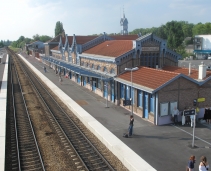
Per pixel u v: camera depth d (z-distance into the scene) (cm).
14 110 2677
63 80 4744
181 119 2147
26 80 4988
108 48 3388
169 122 2109
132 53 2706
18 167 1461
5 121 2192
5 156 1605
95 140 1850
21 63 9062
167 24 9319
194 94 2167
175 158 1479
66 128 2125
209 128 1984
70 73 4850
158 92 2011
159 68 2798
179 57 2984
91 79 3606
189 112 1565
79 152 1631
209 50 8369
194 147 1627
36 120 2364
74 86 4044
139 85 2212
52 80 4744
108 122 2161
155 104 2061
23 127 2177
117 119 2247
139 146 1652
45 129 2114
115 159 1535
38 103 3056
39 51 11381
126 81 2436
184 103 2142
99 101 2964
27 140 1877
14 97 3397
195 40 9338
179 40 8812
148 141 1736
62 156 1582
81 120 2323
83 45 4066
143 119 2233
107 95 2811
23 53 15350
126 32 6544
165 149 1603
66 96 3269
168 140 1750
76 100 3027
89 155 1589
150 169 1348
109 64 2891
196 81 2125
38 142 1823
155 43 2811
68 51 4900
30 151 1675
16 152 1667
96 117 2312
